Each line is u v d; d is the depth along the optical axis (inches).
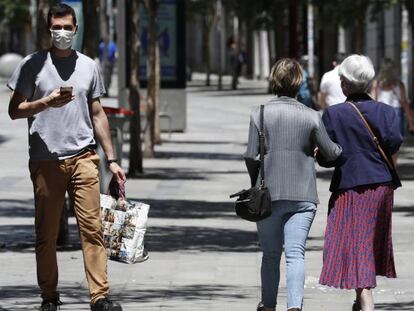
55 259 869.2
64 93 813.9
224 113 3873.0
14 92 839.7
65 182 846.5
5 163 2255.2
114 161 857.5
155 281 1038.4
